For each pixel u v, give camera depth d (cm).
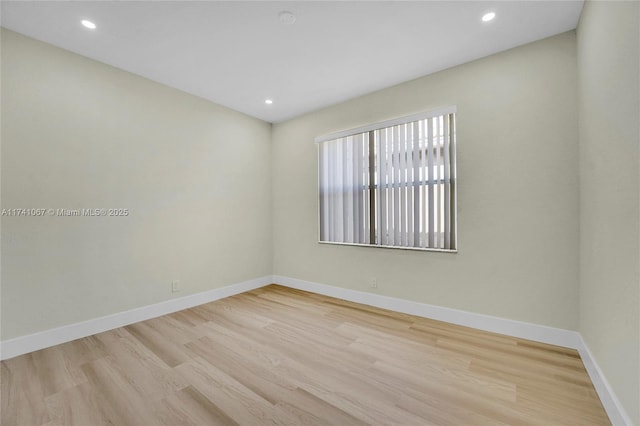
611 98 145
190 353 217
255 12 196
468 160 260
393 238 310
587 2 181
